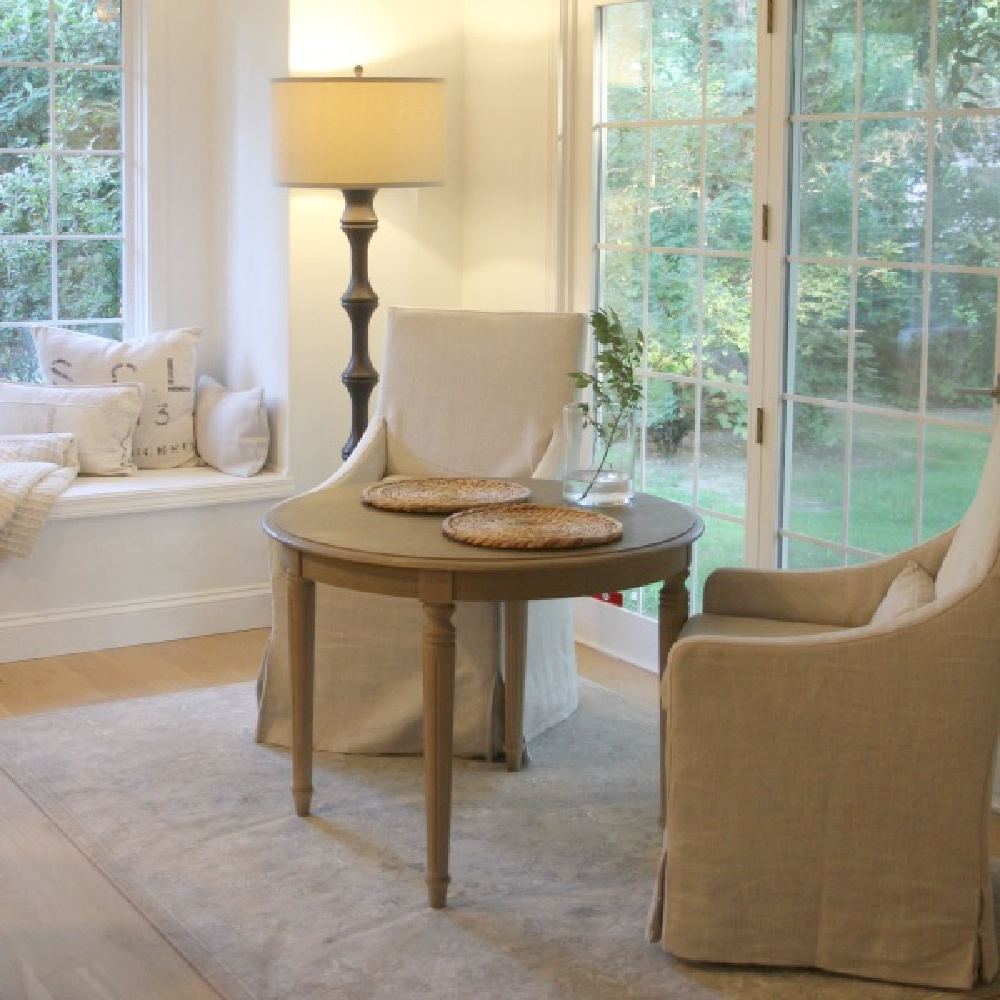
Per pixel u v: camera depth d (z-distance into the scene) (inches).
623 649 188.2
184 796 143.8
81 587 188.4
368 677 154.4
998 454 112.1
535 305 195.0
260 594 201.5
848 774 109.0
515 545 120.1
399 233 202.1
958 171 141.3
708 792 110.6
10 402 195.9
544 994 108.7
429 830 121.1
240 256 207.0
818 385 158.9
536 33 190.5
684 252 173.8
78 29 204.2
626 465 138.6
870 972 111.1
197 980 110.4
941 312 144.3
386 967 112.3
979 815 108.3
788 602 130.4
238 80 203.0
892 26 146.6
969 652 106.2
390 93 173.2
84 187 207.6
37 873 127.3
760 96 161.2
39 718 164.4
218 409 203.0
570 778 149.4
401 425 164.6
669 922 112.4
